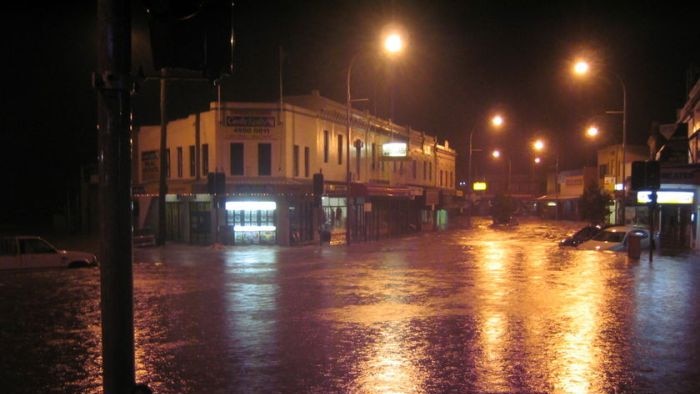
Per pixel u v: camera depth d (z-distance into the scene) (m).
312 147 37.16
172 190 36.28
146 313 12.57
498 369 8.16
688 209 34.91
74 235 42.84
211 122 34.47
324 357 8.84
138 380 7.72
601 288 16.17
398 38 26.73
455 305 13.38
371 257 26.84
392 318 11.84
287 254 28.81
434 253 29.17
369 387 7.39
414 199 54.28
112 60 3.53
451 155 67.25
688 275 19.28
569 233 51.22
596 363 8.46
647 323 11.31
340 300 14.16
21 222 49.75
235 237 35.31
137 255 28.34
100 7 3.56
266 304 13.66
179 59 3.69
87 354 9.17
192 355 9.00
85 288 16.55
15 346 9.70
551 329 10.77
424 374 7.94
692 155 35.31
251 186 33.84
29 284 17.39
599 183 70.38
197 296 14.95
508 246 34.44
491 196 111.00
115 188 3.49
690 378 7.74
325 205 38.88
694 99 34.09
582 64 32.88
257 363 8.53
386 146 47.06
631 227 31.38
